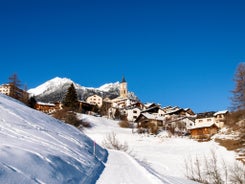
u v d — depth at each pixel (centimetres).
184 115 10481
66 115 7506
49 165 1102
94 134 6669
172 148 5366
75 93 10000
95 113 10781
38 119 2411
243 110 5856
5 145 1107
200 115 9075
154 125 8119
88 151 2195
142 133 7462
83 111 10269
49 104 10156
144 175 1552
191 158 4319
